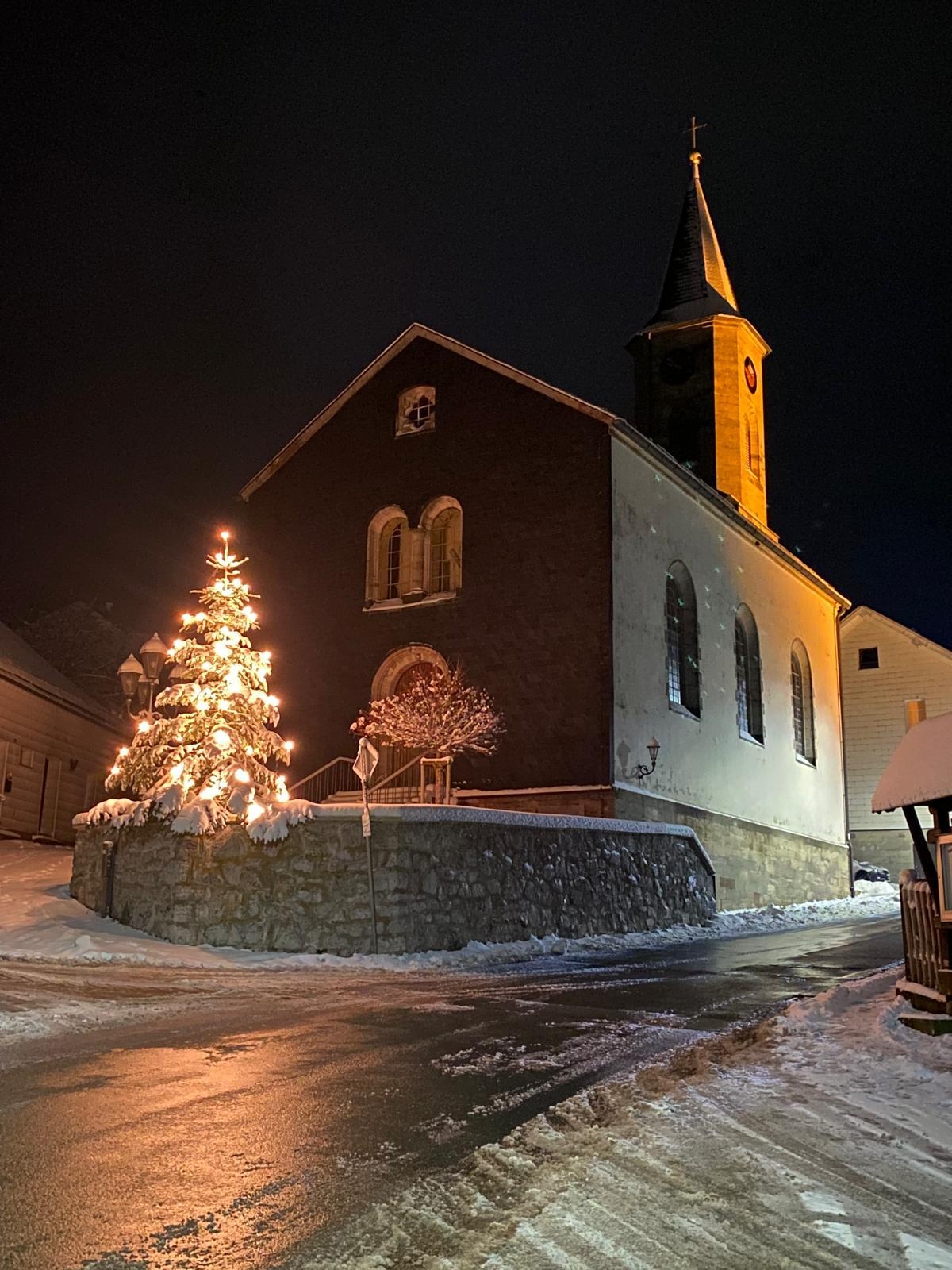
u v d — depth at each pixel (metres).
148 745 16.30
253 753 16.70
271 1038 8.07
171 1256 3.97
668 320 29.34
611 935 16.84
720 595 25.27
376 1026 8.68
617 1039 8.31
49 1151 5.14
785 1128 5.81
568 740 20.09
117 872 14.82
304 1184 4.75
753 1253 4.12
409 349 23.84
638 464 22.12
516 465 21.89
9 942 13.07
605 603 20.36
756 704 26.92
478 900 14.69
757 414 29.91
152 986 10.73
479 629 21.47
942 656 38.47
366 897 13.63
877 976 11.09
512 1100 6.32
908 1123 5.91
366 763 14.02
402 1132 5.61
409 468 23.17
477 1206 4.54
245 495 25.08
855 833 38.53
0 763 24.09
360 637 22.88
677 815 21.70
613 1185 4.84
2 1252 3.98
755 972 12.76
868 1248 4.19
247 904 13.77
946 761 8.13
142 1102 6.08
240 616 17.36
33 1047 7.60
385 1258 3.98
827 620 32.84
